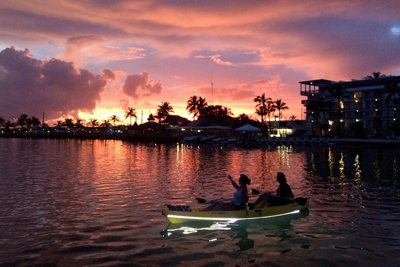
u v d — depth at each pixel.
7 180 17.12
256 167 24.23
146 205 11.44
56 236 8.08
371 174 20.14
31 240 7.77
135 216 9.95
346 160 30.81
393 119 75.69
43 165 25.11
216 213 9.34
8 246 7.36
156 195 13.23
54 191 14.00
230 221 9.35
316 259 6.71
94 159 31.31
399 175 19.69
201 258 6.73
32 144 71.69
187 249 7.23
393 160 30.84
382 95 78.19
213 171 21.52
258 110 94.88
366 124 80.44
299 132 93.69
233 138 75.81
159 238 7.95
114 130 141.50
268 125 99.25
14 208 10.89
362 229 8.73
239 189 10.08
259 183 16.52
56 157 33.69
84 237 8.01
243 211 9.52
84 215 10.04
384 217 9.93
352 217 9.91
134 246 7.40
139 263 6.46
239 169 22.80
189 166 24.81
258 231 8.51
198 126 80.94
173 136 92.75
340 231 8.56
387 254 7.00
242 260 6.64
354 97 82.75
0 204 11.48
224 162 28.39
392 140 61.31
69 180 17.17
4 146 60.62
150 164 26.33
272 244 7.58
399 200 12.37
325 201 12.16
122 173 20.22
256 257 6.80
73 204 11.53
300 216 9.98
